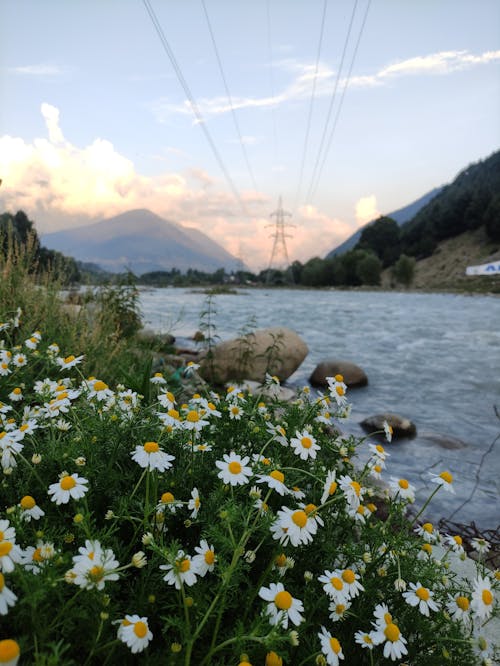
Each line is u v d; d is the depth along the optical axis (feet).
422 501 14.16
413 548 5.94
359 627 5.25
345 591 4.71
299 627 4.63
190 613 4.47
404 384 31.68
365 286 339.36
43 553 4.07
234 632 4.35
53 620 3.82
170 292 246.06
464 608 5.15
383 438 20.04
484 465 17.30
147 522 4.82
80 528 4.57
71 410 6.89
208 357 24.44
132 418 6.40
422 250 419.54
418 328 66.28
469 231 416.26
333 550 5.70
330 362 31.32
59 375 11.27
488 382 32.27
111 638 4.13
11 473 5.52
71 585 4.21
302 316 86.02
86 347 14.83
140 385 11.24
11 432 6.20
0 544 3.66
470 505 13.94
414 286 326.85
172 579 4.09
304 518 4.66
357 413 24.44
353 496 5.45
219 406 7.48
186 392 16.89
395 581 5.20
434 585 6.17
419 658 5.12
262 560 5.39
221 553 4.40
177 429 6.57
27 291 16.98
